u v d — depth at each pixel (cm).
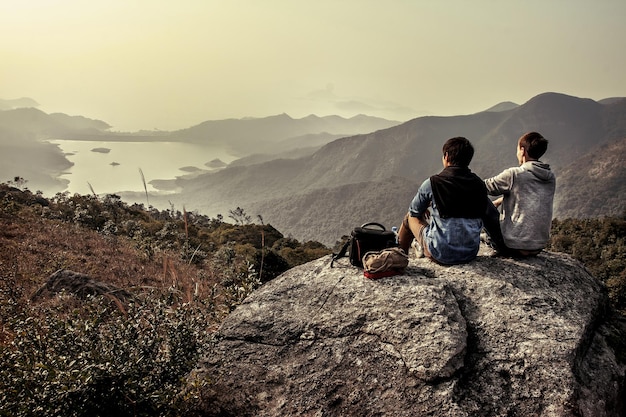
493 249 528
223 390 379
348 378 366
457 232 473
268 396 369
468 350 377
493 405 331
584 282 468
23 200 3375
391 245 490
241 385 382
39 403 338
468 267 483
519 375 350
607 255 5006
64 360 352
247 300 478
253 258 1673
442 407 326
